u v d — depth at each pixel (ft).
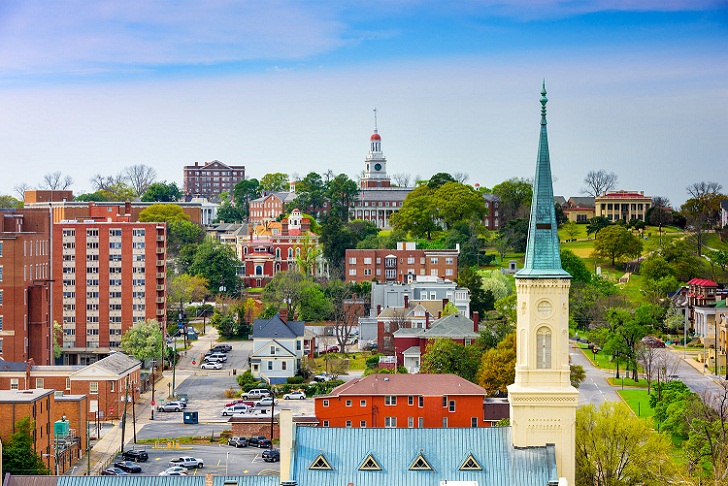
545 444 400.26
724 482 481.87
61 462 597.52
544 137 410.52
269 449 654.53
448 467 402.31
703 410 638.53
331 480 401.08
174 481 406.00
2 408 559.79
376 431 410.93
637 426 492.95
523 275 401.08
